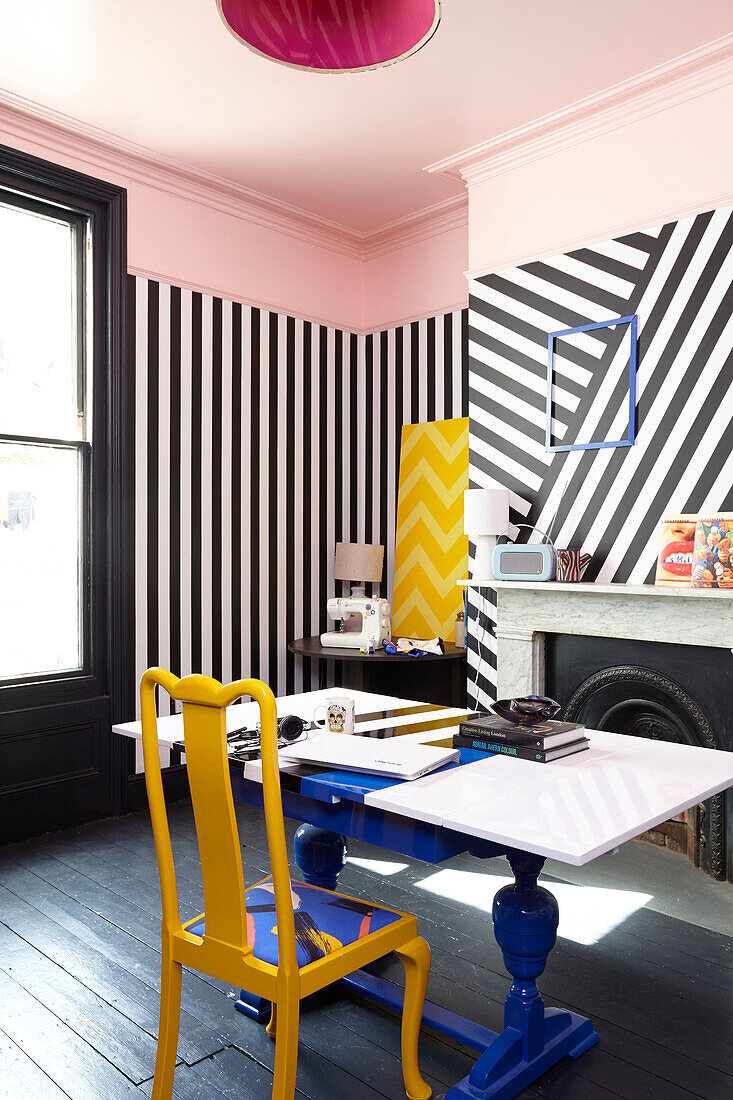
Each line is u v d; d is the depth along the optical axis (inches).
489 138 141.7
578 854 51.8
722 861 118.2
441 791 66.1
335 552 183.0
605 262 133.7
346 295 189.3
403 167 152.3
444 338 174.1
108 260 146.4
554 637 139.6
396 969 93.7
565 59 118.0
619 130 131.1
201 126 137.9
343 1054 78.4
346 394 190.2
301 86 125.3
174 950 67.1
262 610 172.6
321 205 169.0
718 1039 80.1
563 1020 78.8
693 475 124.0
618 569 132.4
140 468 151.3
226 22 59.5
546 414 142.0
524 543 145.2
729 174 119.2
